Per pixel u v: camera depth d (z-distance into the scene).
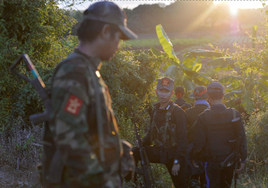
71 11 5.70
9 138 4.20
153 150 3.28
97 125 1.23
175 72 6.98
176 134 3.13
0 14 4.70
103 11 1.32
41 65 4.85
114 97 4.65
